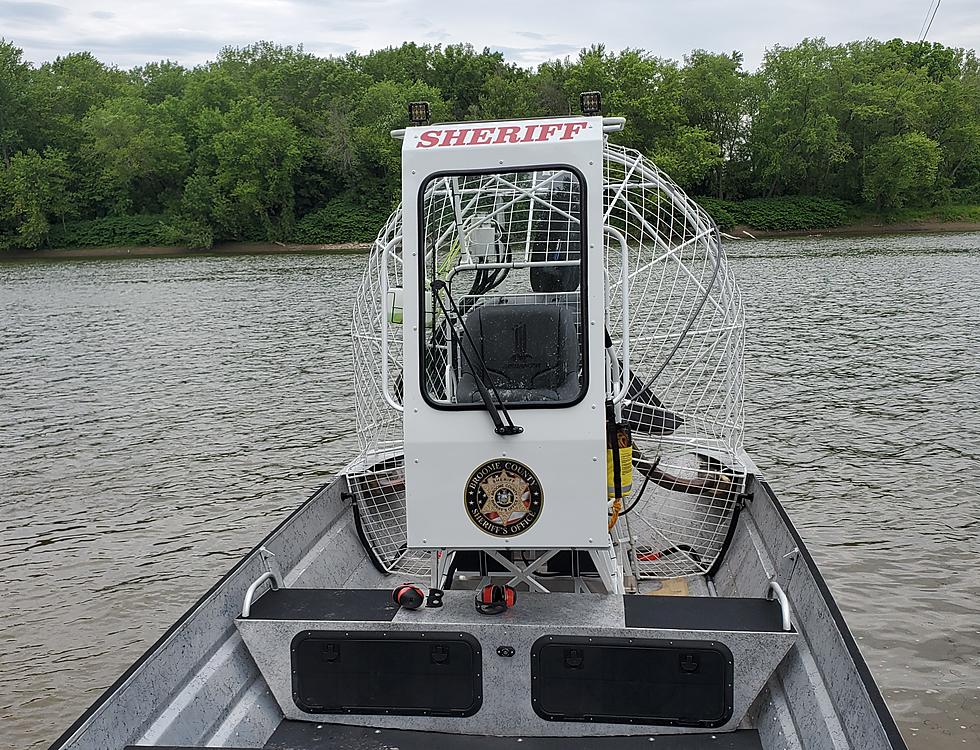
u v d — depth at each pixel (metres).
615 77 66.69
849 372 17.20
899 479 10.96
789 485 10.80
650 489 6.26
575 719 3.96
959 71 83.19
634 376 5.82
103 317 29.44
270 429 14.38
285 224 66.31
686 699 3.89
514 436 3.97
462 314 4.31
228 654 4.14
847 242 53.09
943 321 23.12
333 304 30.56
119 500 11.23
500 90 74.06
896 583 8.17
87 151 72.69
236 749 3.42
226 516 10.57
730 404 6.10
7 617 8.18
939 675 6.72
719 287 5.88
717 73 70.00
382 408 6.40
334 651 4.06
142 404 16.48
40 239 68.06
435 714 4.04
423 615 4.08
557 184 4.23
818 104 65.12
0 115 74.44
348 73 80.56
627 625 3.92
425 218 4.04
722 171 66.50
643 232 5.71
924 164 63.56
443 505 4.06
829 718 3.54
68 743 3.05
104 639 7.78
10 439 14.26
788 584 4.62
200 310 30.34
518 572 4.38
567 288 4.45
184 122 78.00
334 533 5.65
